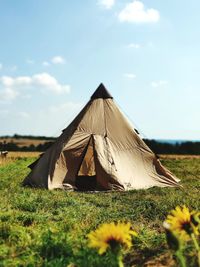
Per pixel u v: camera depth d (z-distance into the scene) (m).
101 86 17.67
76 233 7.67
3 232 7.52
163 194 14.20
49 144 20.41
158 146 70.69
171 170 24.61
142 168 16.78
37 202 11.84
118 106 17.55
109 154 16.20
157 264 5.73
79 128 16.77
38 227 8.25
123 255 6.14
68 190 15.41
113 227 3.20
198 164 31.03
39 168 16.50
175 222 3.59
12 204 11.25
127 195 14.16
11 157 41.41
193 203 11.41
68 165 16.19
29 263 5.80
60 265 5.65
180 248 3.39
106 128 16.91
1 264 5.78
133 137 17.22
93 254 5.80
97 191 15.25
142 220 9.50
